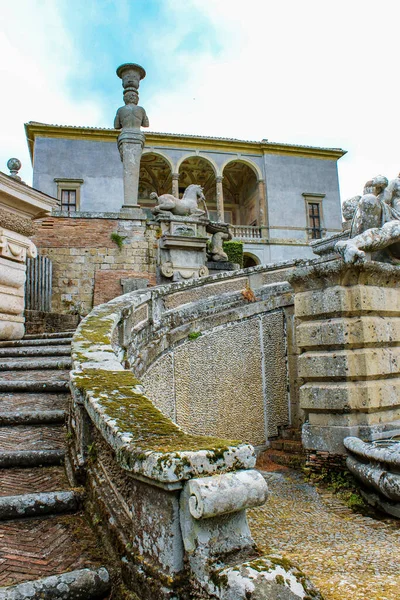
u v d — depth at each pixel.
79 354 3.79
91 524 2.69
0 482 3.27
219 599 1.62
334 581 3.17
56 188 35.06
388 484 4.64
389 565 3.47
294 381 7.95
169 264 14.59
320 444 5.90
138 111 16.03
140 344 5.93
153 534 1.95
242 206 45.84
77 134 35.66
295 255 39.62
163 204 14.90
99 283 14.66
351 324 5.73
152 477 1.85
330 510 4.98
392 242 6.03
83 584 2.13
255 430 7.51
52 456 3.61
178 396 6.57
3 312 7.86
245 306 7.71
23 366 5.94
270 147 40.00
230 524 1.83
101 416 2.46
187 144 38.44
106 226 15.02
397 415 5.92
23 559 2.36
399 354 6.00
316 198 40.78
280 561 1.73
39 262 13.62
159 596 1.79
